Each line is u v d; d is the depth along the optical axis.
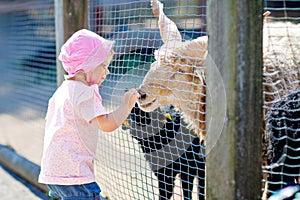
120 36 4.43
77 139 3.09
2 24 9.89
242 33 2.31
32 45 8.24
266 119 3.49
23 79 8.40
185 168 4.35
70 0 4.42
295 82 3.71
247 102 2.35
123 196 4.32
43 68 7.63
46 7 8.44
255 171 2.40
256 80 2.37
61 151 3.07
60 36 4.52
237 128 2.35
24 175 5.89
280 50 3.77
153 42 4.39
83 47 3.12
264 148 3.51
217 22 2.37
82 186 3.07
